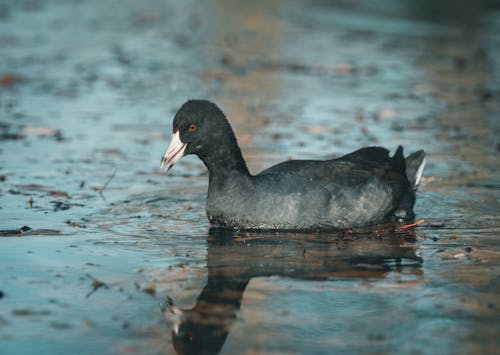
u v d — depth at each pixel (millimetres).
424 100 21953
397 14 36562
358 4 39656
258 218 11875
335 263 10469
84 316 8664
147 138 17953
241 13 38281
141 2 42719
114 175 14984
